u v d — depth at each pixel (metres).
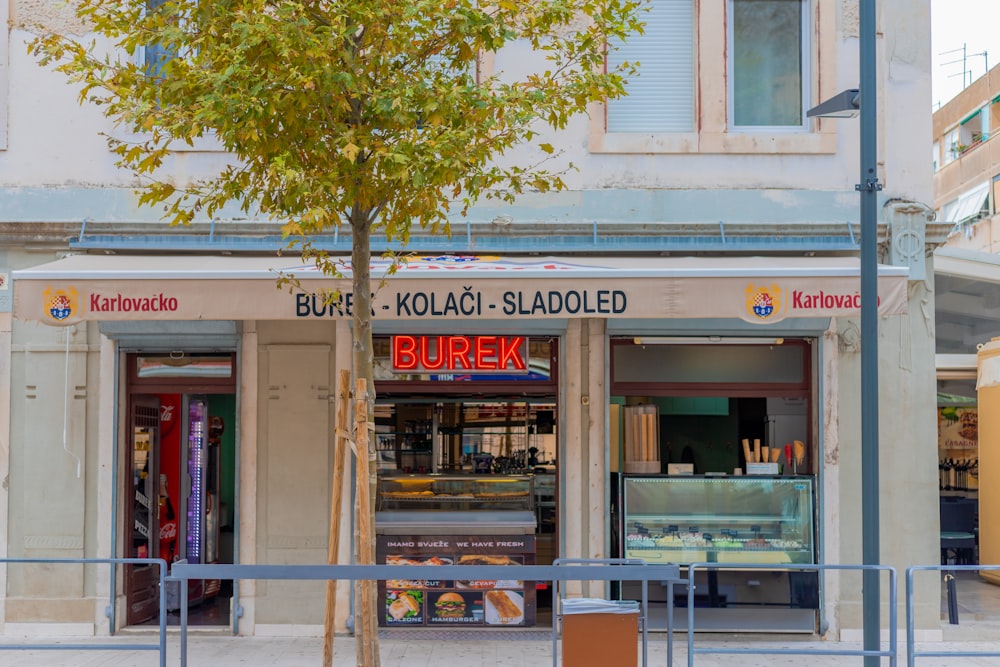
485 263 9.66
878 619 7.61
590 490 10.50
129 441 10.72
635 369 10.73
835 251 10.44
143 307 8.75
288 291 8.81
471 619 10.38
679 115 10.95
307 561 10.41
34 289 8.77
